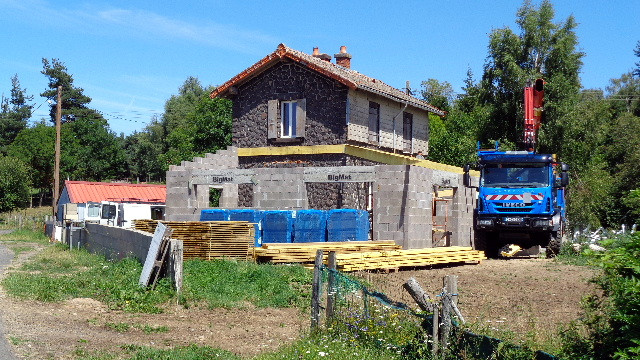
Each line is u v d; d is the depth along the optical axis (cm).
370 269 1766
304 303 1369
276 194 2298
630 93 7912
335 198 2659
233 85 2927
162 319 1203
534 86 2402
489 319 1098
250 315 1257
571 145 3897
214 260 1789
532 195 2294
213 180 2431
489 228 2336
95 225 2436
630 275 628
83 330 1066
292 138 2805
